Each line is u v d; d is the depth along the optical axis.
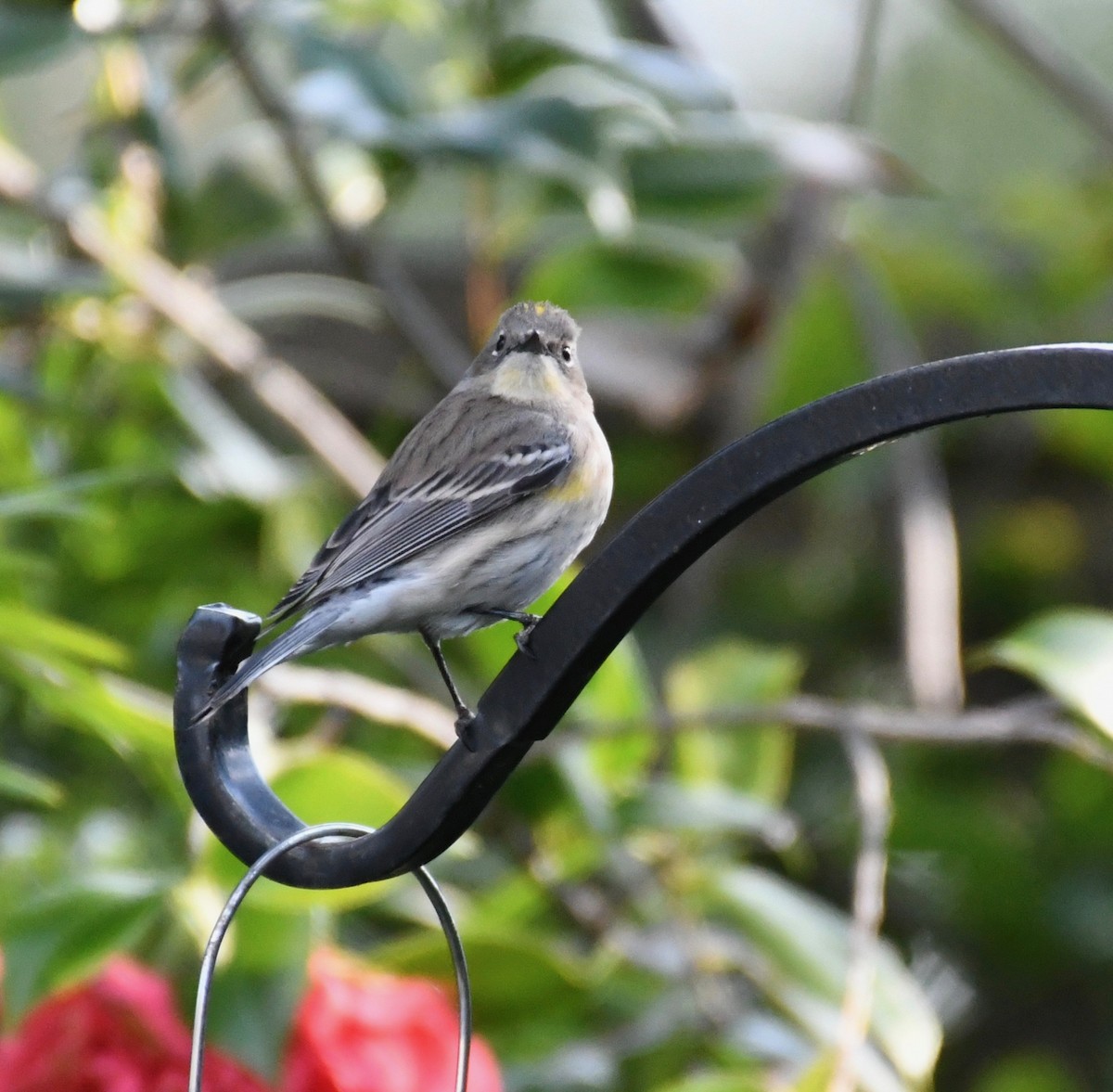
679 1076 8.80
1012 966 12.10
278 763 7.35
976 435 14.97
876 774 8.26
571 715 9.21
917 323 15.36
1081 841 12.05
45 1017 6.67
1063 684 7.52
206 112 14.16
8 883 9.03
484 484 8.19
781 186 11.01
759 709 8.61
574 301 11.74
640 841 9.10
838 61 16.50
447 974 8.13
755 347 12.48
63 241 11.18
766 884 8.83
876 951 8.37
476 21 10.80
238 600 11.32
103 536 10.87
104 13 10.23
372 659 11.52
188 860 7.25
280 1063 6.80
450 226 15.75
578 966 8.77
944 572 11.28
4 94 16.91
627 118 10.31
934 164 16.92
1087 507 14.78
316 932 7.15
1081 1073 12.27
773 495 5.26
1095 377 4.57
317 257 14.14
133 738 7.36
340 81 9.92
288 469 11.58
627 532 5.38
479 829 9.47
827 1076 7.22
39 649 7.13
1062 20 17.25
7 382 10.17
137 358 10.92
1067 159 16.88
